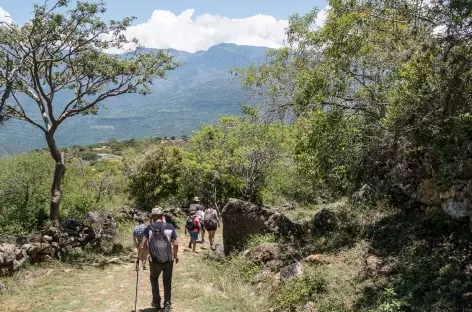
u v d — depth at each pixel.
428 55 8.34
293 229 13.42
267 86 14.70
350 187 13.45
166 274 8.38
